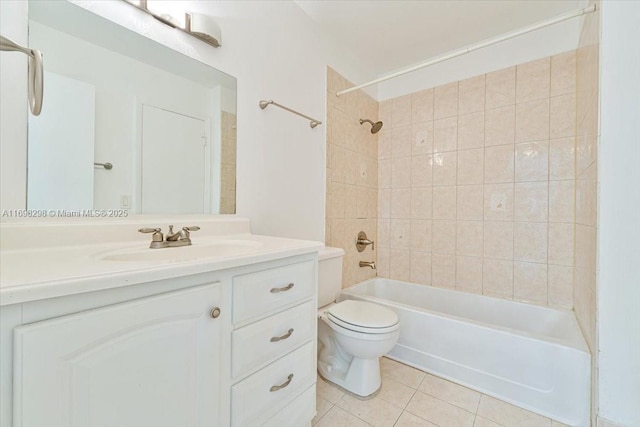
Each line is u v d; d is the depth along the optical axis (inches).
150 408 25.2
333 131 82.6
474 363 58.2
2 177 32.0
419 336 65.5
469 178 85.0
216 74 52.9
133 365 24.0
